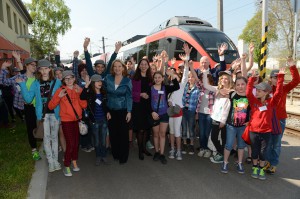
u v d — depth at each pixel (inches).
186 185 171.2
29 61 197.2
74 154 190.9
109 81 201.8
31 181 172.1
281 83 170.4
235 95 185.2
